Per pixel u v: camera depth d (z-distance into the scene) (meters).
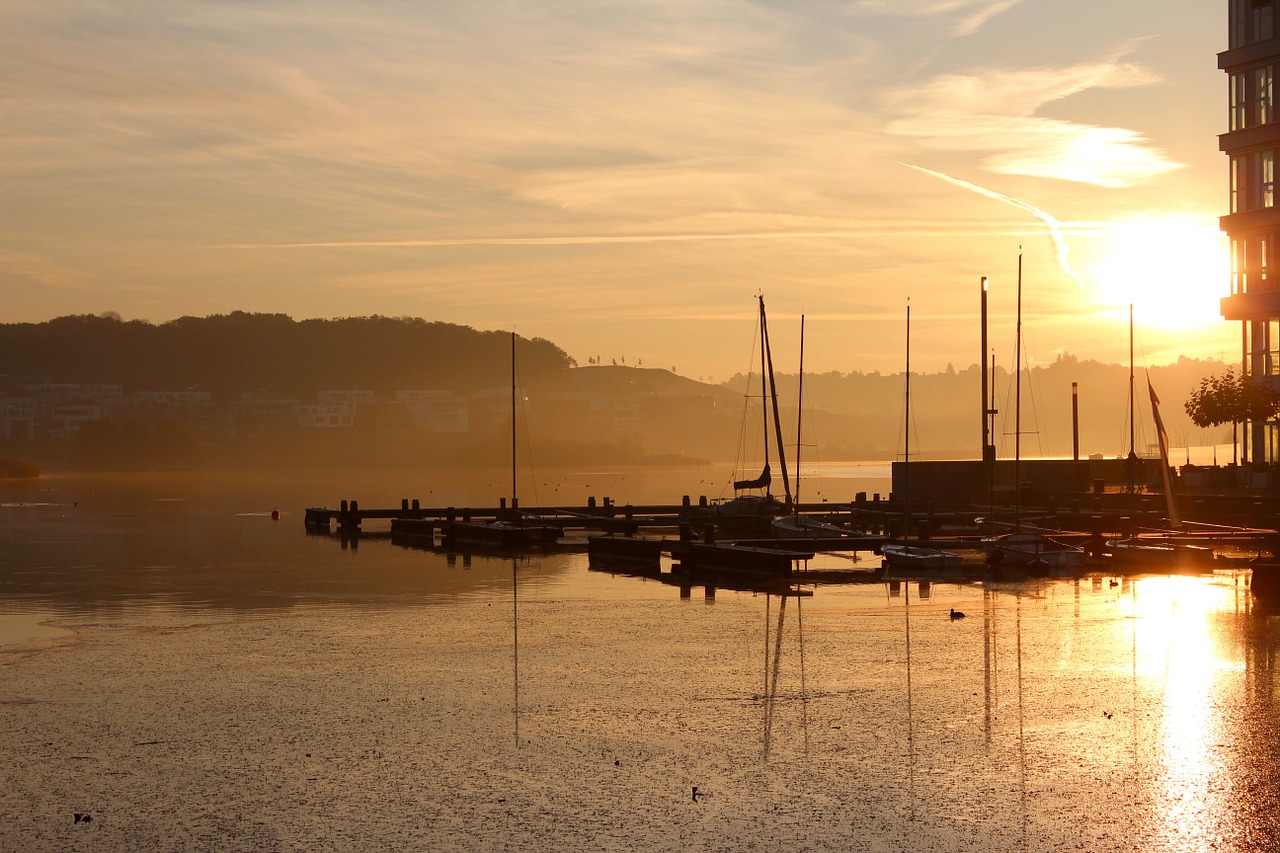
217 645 32.22
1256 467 63.69
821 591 42.94
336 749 21.44
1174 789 18.67
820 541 53.12
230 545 66.88
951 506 78.12
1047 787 18.84
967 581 45.44
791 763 20.30
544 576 49.25
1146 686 25.64
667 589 44.12
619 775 19.77
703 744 21.50
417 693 25.86
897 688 25.77
